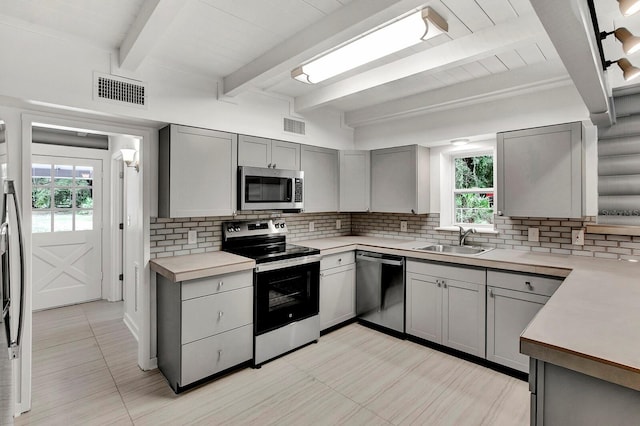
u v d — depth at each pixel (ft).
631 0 3.82
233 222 10.66
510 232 10.28
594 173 8.67
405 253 10.47
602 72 5.83
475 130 10.42
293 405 7.25
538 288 7.84
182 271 7.47
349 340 10.61
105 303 14.21
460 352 9.36
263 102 10.73
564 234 9.23
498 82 9.16
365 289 11.71
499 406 7.18
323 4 6.00
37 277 13.23
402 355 9.55
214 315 8.11
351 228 14.88
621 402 3.30
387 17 5.64
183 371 7.61
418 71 8.16
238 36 7.16
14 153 7.07
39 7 6.06
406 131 12.21
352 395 7.61
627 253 8.29
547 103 9.08
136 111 8.02
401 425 6.61
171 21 5.82
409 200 11.76
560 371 3.66
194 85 9.05
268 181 10.30
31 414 6.93
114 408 7.14
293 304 9.86
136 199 10.46
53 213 13.57
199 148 8.92
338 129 13.25
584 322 4.19
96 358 9.43
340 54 7.06
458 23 6.70
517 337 8.21
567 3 3.59
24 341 7.03
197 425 6.60
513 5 6.09
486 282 8.72
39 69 6.73
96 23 6.61
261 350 8.99
